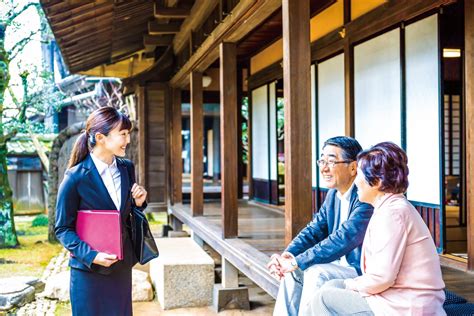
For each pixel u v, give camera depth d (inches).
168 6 273.9
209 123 818.8
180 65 325.7
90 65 367.9
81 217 93.0
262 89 339.3
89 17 246.1
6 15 306.2
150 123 367.2
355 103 217.2
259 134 347.9
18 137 521.3
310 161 128.2
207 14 237.3
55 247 321.1
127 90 385.7
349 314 86.4
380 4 194.4
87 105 626.2
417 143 179.6
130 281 99.0
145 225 99.5
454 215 272.7
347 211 104.3
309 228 112.6
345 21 219.1
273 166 323.0
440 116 167.0
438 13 166.4
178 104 353.4
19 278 217.6
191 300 201.6
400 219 81.0
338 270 99.0
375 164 83.7
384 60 195.5
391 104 192.2
